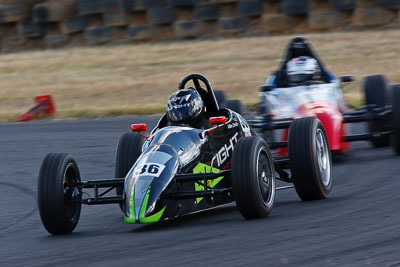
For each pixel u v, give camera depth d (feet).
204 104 94.58
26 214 100.32
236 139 92.68
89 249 70.49
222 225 76.89
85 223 90.07
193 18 342.85
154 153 79.56
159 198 73.67
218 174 76.33
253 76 251.39
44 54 338.95
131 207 73.67
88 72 289.74
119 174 89.71
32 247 75.25
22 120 211.20
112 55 318.24
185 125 88.12
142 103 221.66
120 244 71.46
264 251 62.54
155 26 346.33
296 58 129.80
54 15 364.58
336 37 296.51
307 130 85.56
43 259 68.23
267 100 125.39
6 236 85.61
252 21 333.83
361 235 65.87
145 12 348.79
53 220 78.07
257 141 77.97
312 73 126.31
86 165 135.64
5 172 137.39
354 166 114.62
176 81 255.91
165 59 298.35
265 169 80.28
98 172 127.95
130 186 75.46
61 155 80.84
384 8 305.73
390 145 131.44
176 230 76.95
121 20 350.64
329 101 120.78
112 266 62.03
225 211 89.76
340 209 80.79
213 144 86.74
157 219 73.31
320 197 88.48
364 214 76.54
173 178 76.48
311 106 117.60
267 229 71.87
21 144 167.84
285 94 123.13
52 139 170.71
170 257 63.31
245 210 76.74
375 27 307.37
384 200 84.79
